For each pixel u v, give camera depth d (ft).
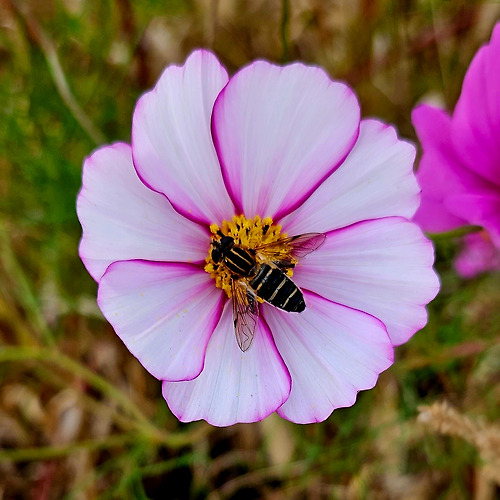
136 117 0.38
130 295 0.38
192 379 0.39
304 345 0.41
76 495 0.58
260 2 0.64
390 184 0.41
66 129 0.58
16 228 0.59
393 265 0.41
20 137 0.57
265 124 0.40
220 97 0.38
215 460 0.58
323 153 0.41
